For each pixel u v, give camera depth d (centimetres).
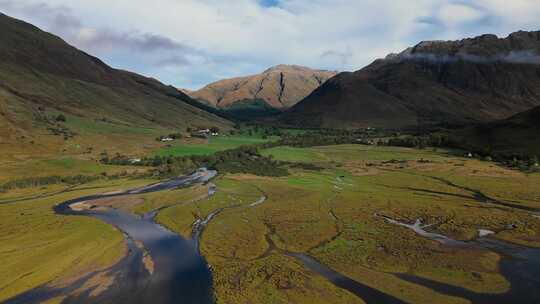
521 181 18725
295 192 17462
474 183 18575
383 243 10312
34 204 15700
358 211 13862
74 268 8925
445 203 14975
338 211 13938
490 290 7506
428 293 7412
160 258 9562
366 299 7225
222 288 7725
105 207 15275
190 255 9788
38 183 19638
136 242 10831
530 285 7719
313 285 7750
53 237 11100
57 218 13262
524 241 10438
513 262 8956
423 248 9894
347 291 7488
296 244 10325
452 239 10744
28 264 9088
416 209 14062
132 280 8294
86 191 18212
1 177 19638
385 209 14162
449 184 18812
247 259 9319
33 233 11506
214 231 11588
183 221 12950
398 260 9094
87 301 7394
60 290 7850
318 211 13938
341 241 10512
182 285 8025
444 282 7912
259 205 15062
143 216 13912
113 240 10881
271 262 8956
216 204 15188
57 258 9469
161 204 15538
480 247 10019
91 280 8300
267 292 7481
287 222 12462
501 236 10912
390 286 7731
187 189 18312
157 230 12106
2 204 15725
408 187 18462
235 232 11456
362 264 8900
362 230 11500
